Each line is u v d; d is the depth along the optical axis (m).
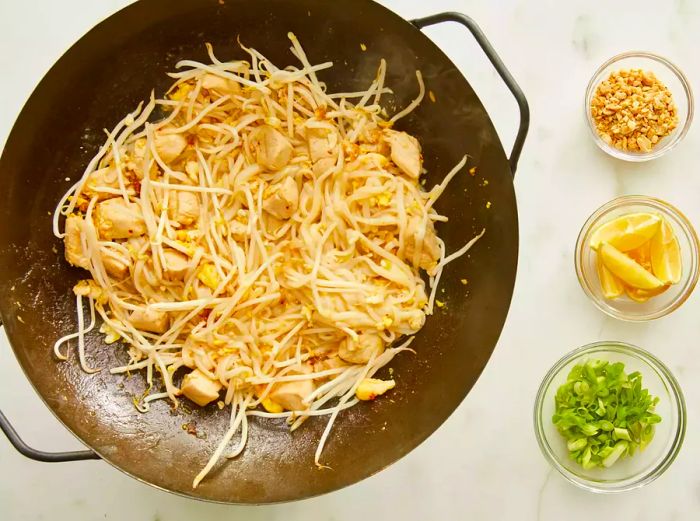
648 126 0.60
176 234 0.57
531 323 0.61
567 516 0.61
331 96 0.58
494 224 0.54
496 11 0.62
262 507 0.61
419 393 0.56
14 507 0.61
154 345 0.57
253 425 0.57
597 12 0.62
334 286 0.57
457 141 0.55
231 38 0.56
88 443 0.53
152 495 0.61
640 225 0.58
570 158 0.62
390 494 0.61
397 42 0.53
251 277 0.57
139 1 0.51
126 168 0.57
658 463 0.59
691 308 0.62
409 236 0.57
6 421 0.49
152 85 0.57
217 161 0.58
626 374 0.59
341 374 0.57
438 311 0.57
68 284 0.57
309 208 0.58
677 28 0.62
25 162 0.53
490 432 0.61
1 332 0.61
